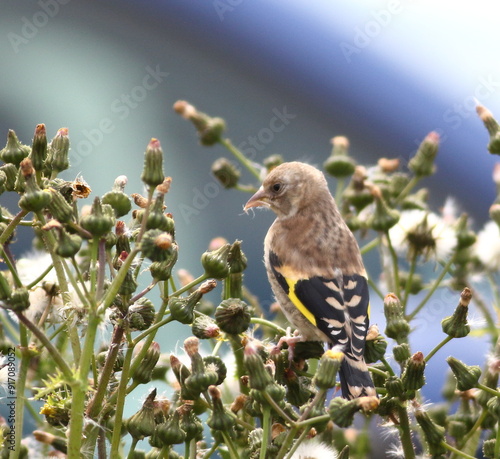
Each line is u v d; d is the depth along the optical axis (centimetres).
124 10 1791
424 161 1110
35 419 730
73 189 706
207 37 1772
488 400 786
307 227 1132
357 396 791
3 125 1688
